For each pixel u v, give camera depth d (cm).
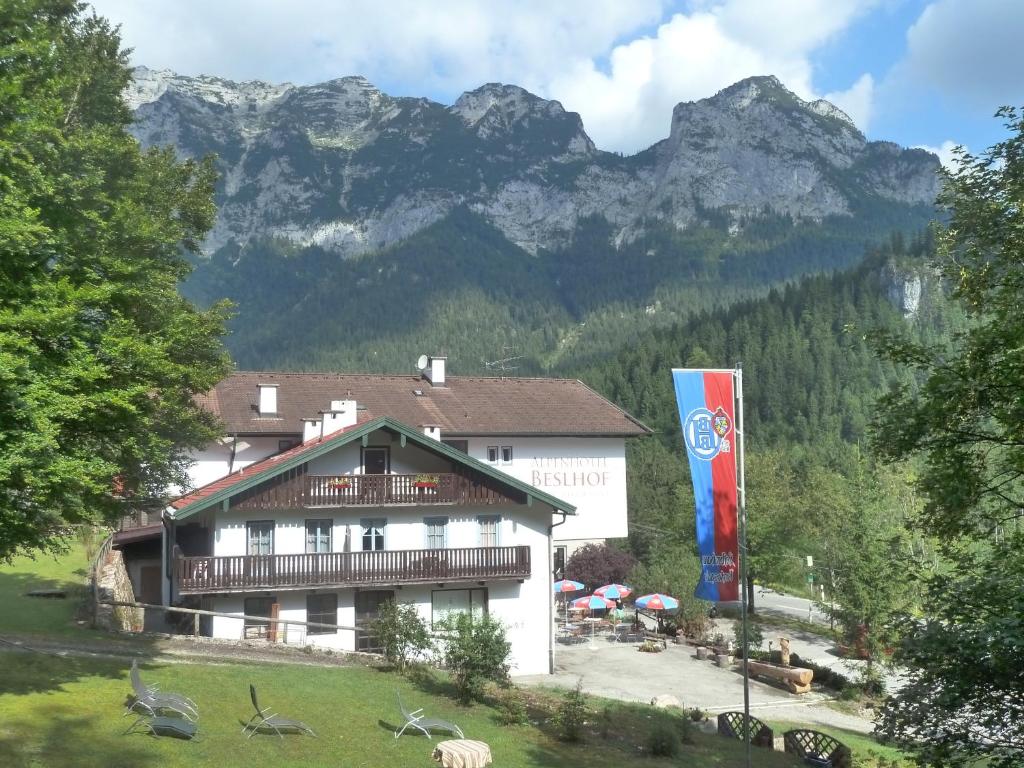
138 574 3959
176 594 3247
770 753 2459
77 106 2248
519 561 3403
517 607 3475
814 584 5534
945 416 1538
